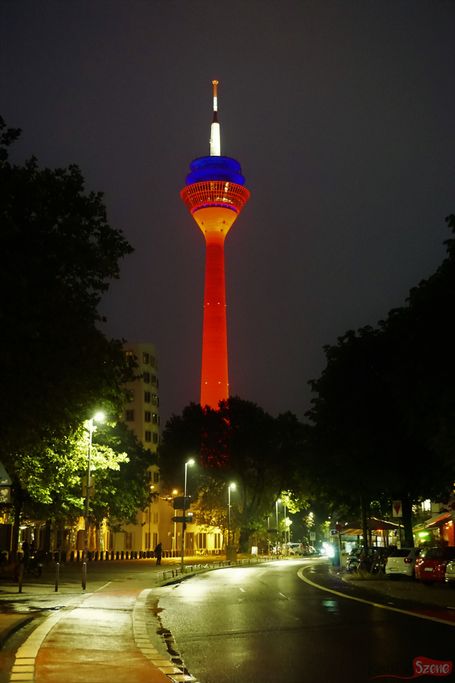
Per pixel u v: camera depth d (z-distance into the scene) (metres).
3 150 23.41
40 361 23.02
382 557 42.16
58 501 48.31
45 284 23.22
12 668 12.21
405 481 41.12
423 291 28.64
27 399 23.20
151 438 122.50
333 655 14.09
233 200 146.12
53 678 11.43
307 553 115.50
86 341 25.28
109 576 41.50
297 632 17.73
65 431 27.69
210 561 75.56
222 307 136.38
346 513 53.16
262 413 100.00
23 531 60.78
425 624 19.30
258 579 42.78
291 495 98.25
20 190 23.23
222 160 148.12
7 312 20.91
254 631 18.05
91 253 25.27
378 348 41.09
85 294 26.27
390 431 40.28
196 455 99.00
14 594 27.97
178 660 13.69
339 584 37.56
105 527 97.56
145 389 122.38
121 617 20.56
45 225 24.06
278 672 12.38
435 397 28.27
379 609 23.70
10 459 28.80
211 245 142.75
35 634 16.47
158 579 39.06
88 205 25.55
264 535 112.25
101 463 38.44
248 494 99.94
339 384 41.81
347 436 41.84
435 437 28.31
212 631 18.12
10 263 21.23
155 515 119.44
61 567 52.97
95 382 26.83
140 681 11.34
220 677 11.98
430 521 57.88
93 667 12.49
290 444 98.00
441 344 27.50
